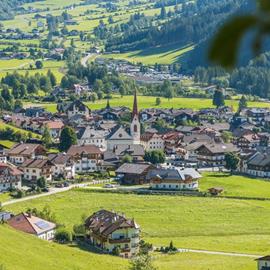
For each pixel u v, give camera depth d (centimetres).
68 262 16575
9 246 16775
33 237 17900
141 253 17938
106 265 16688
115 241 18175
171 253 18212
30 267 15775
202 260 17425
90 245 19025
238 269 16575
